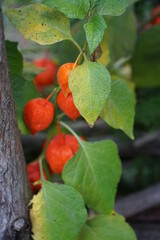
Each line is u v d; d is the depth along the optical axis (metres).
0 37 0.72
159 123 1.71
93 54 0.72
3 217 0.75
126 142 1.69
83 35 0.92
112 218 0.88
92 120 0.69
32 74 1.06
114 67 1.38
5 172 0.74
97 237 0.87
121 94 0.84
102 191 0.85
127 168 1.77
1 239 0.76
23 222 0.76
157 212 1.55
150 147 1.69
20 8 0.77
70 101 0.75
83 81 0.70
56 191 0.81
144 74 1.45
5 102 0.73
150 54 1.38
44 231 0.80
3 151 0.74
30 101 0.80
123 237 0.87
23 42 1.25
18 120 0.82
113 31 1.23
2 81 0.72
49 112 0.80
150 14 1.53
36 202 0.79
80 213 0.80
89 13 0.73
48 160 0.86
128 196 1.54
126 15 1.27
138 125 1.75
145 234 1.52
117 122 0.85
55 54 1.39
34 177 0.89
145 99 1.72
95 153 0.85
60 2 0.73
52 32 0.76
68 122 1.57
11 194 0.75
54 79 1.38
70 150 0.85
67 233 0.80
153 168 1.75
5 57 0.73
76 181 0.83
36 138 1.48
